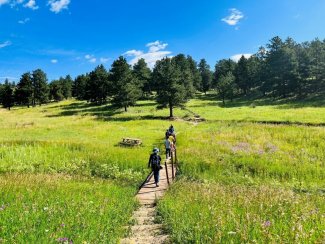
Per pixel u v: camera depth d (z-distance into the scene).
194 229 7.26
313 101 83.00
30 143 32.22
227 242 5.97
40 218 7.99
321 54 98.12
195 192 13.21
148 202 15.29
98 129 51.66
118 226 8.88
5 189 12.35
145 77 124.44
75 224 7.64
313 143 33.12
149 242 7.69
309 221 7.05
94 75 114.94
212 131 42.94
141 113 83.38
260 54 126.50
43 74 134.25
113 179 21.78
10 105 130.50
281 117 57.69
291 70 94.31
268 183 20.11
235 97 118.69
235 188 14.34
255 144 32.81
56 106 122.00
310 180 20.92
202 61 169.50
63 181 16.69
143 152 29.67
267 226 6.49
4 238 6.28
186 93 79.25
